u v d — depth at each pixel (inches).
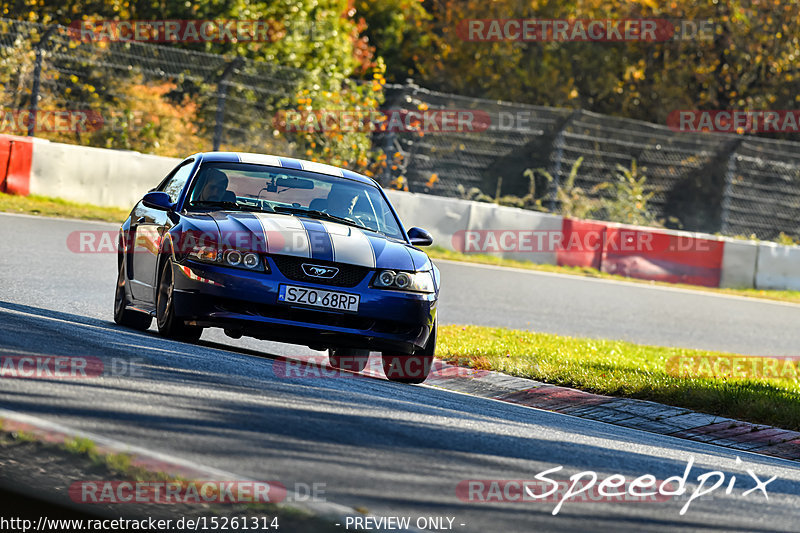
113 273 1877.5
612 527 603.5
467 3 4852.4
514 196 4030.5
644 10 4722.0
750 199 4033.0
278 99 3476.9
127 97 3336.6
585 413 1146.7
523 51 4852.4
